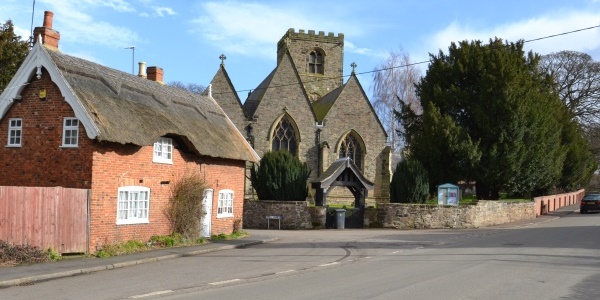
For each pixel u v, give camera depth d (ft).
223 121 92.43
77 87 61.05
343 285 39.83
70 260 54.54
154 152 69.00
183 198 72.79
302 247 72.54
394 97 182.80
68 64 63.31
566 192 200.54
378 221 110.83
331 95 163.94
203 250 66.80
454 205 107.24
